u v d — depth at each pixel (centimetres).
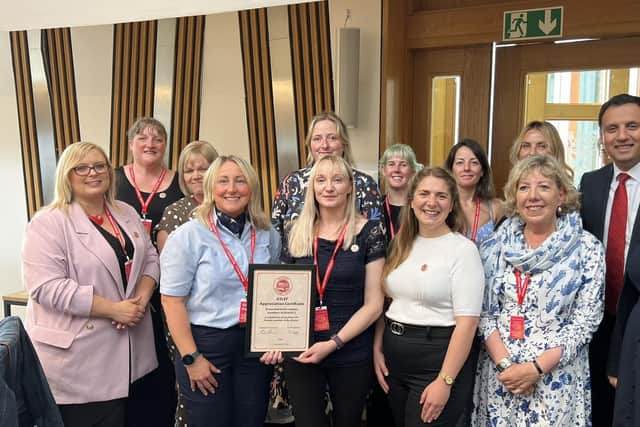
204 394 231
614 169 247
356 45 399
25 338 191
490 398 224
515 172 225
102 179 244
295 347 227
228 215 238
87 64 512
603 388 250
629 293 216
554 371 211
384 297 241
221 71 468
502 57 365
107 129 514
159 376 296
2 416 158
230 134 472
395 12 382
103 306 238
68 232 237
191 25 471
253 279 224
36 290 230
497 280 226
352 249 230
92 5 333
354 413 236
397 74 387
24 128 541
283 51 440
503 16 351
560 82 352
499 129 372
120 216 258
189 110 483
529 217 217
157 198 318
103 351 242
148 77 492
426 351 221
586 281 214
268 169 459
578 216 222
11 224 560
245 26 450
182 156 304
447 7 375
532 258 216
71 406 238
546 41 348
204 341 229
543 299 215
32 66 529
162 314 289
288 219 275
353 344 230
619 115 236
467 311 217
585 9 328
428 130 396
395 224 295
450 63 382
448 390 216
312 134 287
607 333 245
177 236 231
